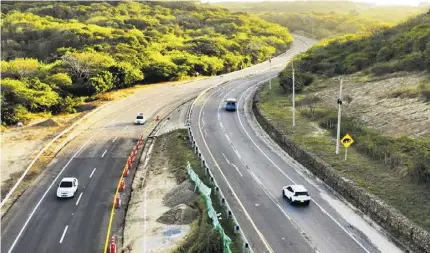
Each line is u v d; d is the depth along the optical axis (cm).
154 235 3198
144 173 4566
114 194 4062
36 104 7088
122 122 6688
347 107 5966
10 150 5341
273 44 15338
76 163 4912
